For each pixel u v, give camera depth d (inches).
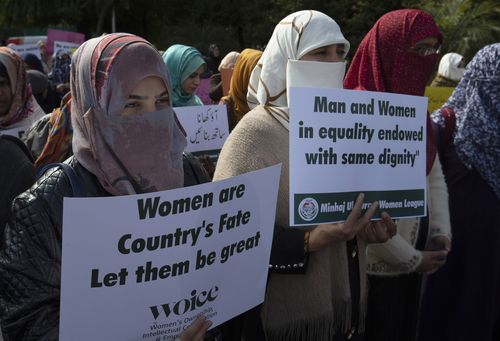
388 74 95.3
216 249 59.3
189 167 69.6
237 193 60.1
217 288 60.4
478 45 561.6
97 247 52.2
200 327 57.9
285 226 76.4
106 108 57.7
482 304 114.0
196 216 57.1
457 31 561.9
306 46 78.9
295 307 76.6
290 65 78.9
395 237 92.1
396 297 96.9
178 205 55.7
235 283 62.1
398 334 98.5
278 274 76.7
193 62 174.4
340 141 71.8
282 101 81.2
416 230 101.0
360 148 73.5
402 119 77.2
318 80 79.3
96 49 58.8
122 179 58.0
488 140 110.0
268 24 903.7
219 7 1024.2
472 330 114.8
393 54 94.1
